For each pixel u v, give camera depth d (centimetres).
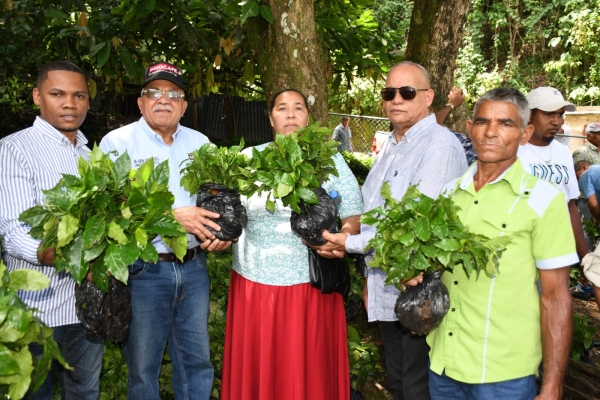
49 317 250
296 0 360
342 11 554
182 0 517
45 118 259
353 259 417
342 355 299
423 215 214
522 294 216
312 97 373
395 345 292
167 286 277
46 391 258
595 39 1440
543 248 211
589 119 1043
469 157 351
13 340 154
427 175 264
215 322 367
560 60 1502
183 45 590
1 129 846
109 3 534
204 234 257
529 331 217
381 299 286
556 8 1588
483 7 1753
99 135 947
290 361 276
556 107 339
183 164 294
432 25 454
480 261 205
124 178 218
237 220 257
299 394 275
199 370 296
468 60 1673
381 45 600
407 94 278
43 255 231
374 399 365
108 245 208
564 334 210
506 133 216
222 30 549
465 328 223
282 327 277
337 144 263
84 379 271
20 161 241
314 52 371
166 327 283
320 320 284
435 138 272
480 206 225
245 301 283
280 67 371
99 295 238
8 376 152
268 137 1344
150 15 507
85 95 264
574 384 369
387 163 293
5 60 568
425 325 227
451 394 239
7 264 249
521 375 216
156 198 212
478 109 223
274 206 256
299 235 263
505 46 1700
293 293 277
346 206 289
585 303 550
